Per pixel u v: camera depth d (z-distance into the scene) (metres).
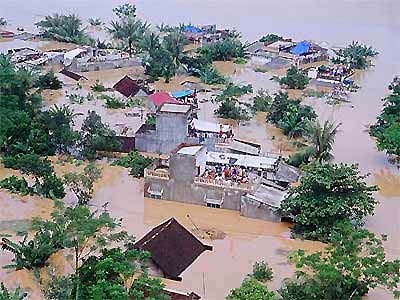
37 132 75.12
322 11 156.88
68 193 66.69
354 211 59.81
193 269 53.75
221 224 61.88
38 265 52.75
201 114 90.25
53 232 53.78
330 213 58.78
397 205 67.38
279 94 92.25
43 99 92.00
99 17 147.00
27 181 69.19
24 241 53.84
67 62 108.62
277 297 48.88
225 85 104.44
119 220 59.66
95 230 50.94
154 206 64.88
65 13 148.88
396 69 115.12
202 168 66.44
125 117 88.25
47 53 111.75
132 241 54.28
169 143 74.88
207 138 74.31
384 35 137.88
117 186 68.75
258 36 134.38
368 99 99.50
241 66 116.19
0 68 83.50
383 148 77.12
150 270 52.34
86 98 95.31
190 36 127.38
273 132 85.44
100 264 46.22
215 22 145.12
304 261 48.69
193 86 102.31
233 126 86.94
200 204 65.00
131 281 47.31
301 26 143.50
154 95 91.31
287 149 79.56
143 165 71.62
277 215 62.16
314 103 97.19
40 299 48.88
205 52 117.62
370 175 74.06
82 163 73.69
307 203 60.19
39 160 69.81
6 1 158.50
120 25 127.56
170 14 151.00
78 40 124.00
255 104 93.19
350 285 47.84
